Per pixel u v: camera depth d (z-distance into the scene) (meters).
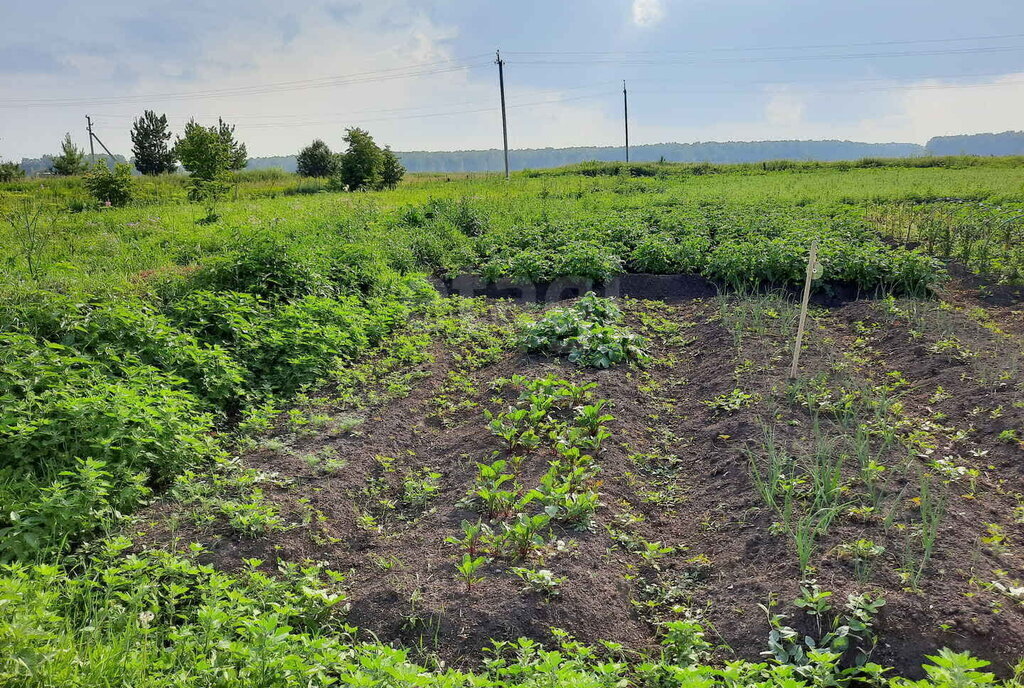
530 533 4.52
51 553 4.41
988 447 5.61
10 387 5.81
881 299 10.12
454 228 16.00
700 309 10.25
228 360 7.28
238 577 4.30
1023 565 4.12
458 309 10.62
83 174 37.31
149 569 4.27
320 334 8.23
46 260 12.49
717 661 3.70
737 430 6.10
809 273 6.70
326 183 39.38
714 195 24.20
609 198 23.47
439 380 7.79
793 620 3.76
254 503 4.91
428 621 3.98
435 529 4.99
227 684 3.29
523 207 20.11
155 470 5.55
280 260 9.70
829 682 3.29
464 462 5.95
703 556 4.63
